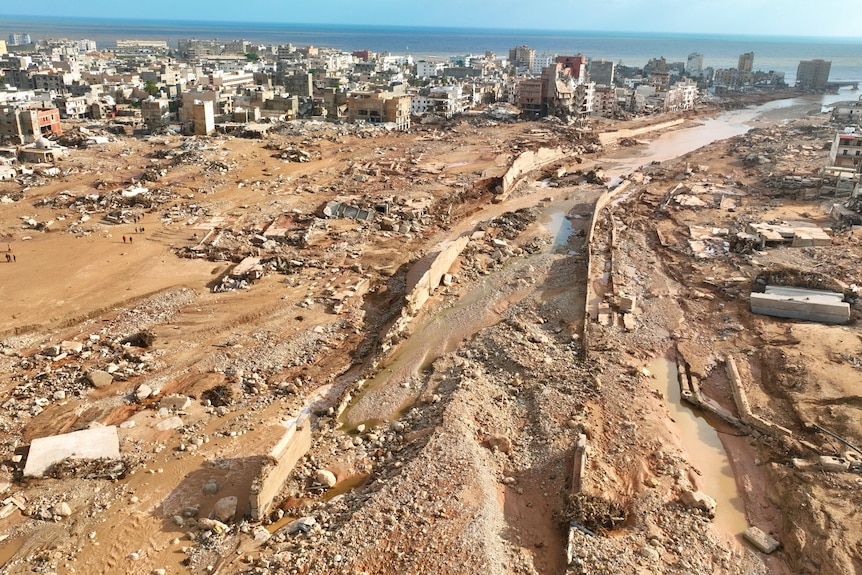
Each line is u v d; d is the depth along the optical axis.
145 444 43.91
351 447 44.59
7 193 89.56
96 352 54.44
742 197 101.69
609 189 113.50
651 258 78.94
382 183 104.81
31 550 35.16
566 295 68.19
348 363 55.56
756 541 36.59
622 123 190.00
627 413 47.56
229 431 45.66
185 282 67.31
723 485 41.69
